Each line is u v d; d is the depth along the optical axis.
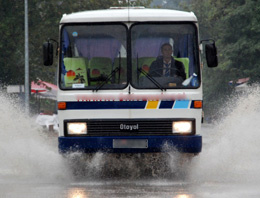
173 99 25.06
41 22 86.00
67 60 25.70
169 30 25.67
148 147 24.78
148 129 24.89
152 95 25.05
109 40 25.70
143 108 25.02
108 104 25.05
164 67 25.42
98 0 89.75
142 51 25.56
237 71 105.62
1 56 83.88
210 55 25.42
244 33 101.62
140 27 25.70
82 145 24.84
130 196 20.03
